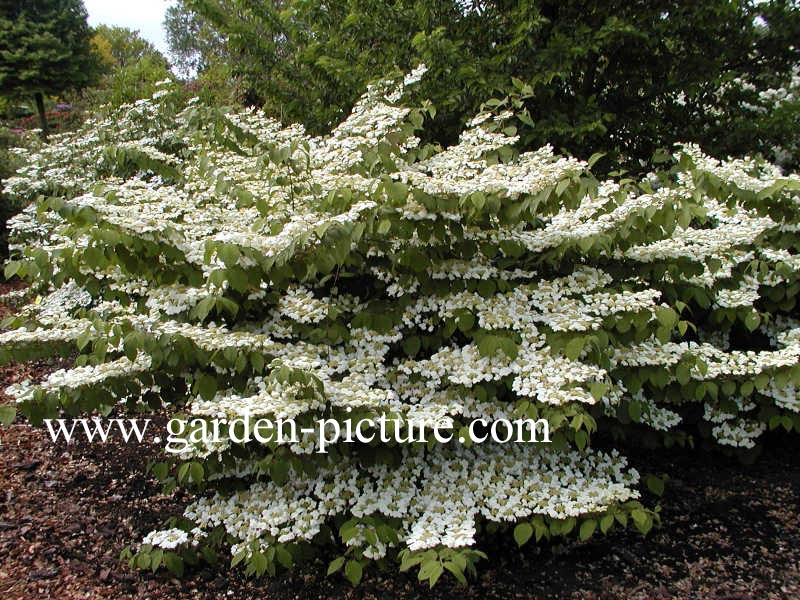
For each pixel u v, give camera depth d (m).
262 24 5.42
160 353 2.10
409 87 3.40
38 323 3.02
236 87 8.20
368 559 2.27
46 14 16.06
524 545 2.70
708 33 4.63
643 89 4.62
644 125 4.53
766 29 5.00
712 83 4.69
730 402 2.96
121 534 2.82
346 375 2.47
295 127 3.60
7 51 15.30
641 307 2.37
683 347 2.67
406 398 2.57
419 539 2.11
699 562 2.60
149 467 2.98
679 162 2.71
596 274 2.55
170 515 2.97
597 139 4.47
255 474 2.68
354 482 2.42
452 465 2.59
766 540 2.75
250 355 2.26
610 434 3.47
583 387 2.34
